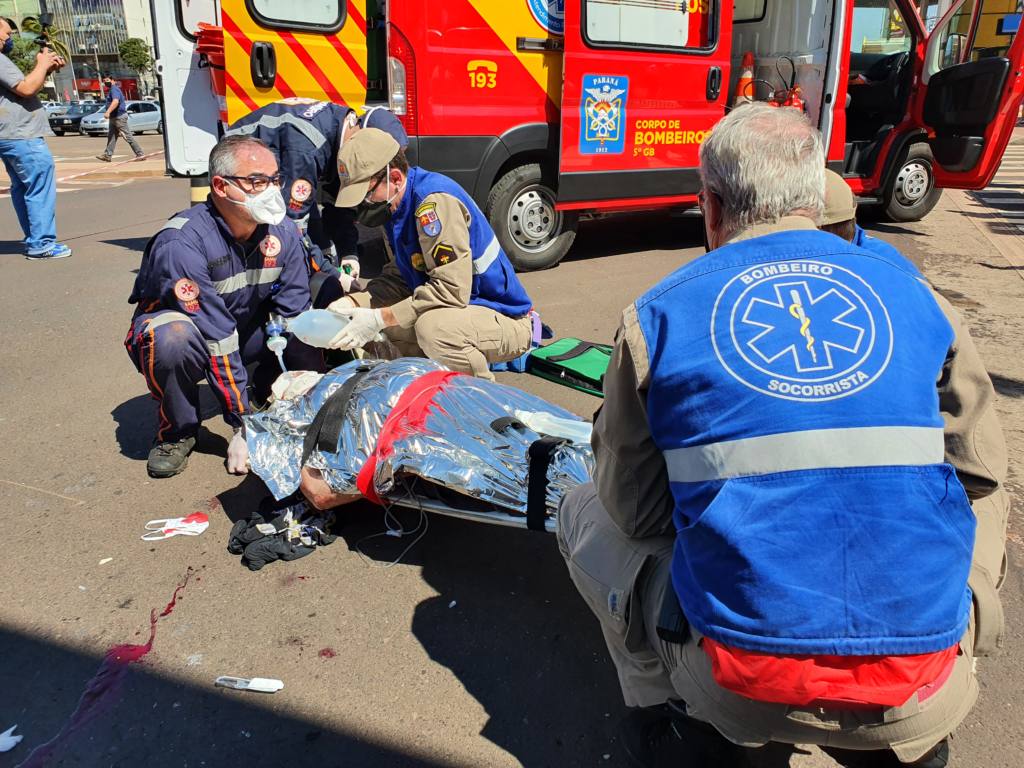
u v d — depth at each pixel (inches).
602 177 220.1
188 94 189.5
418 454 88.2
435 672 78.3
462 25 189.3
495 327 128.5
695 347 49.6
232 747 69.7
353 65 189.5
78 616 85.6
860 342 47.8
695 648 52.1
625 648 61.5
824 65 243.3
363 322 119.6
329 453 91.1
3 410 137.8
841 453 45.8
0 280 225.8
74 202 394.0
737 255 52.7
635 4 210.1
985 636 54.3
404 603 88.2
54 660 79.4
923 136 278.4
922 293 51.8
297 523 97.7
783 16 252.7
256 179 103.4
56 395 144.6
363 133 119.5
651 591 58.1
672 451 50.9
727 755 60.0
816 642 45.4
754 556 46.2
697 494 49.4
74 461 119.6
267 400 125.9
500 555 97.0
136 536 100.2
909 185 284.7
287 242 116.6
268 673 77.9
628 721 66.2
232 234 109.3
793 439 46.2
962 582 47.8
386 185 120.1
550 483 83.0
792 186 53.5
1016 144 596.7
